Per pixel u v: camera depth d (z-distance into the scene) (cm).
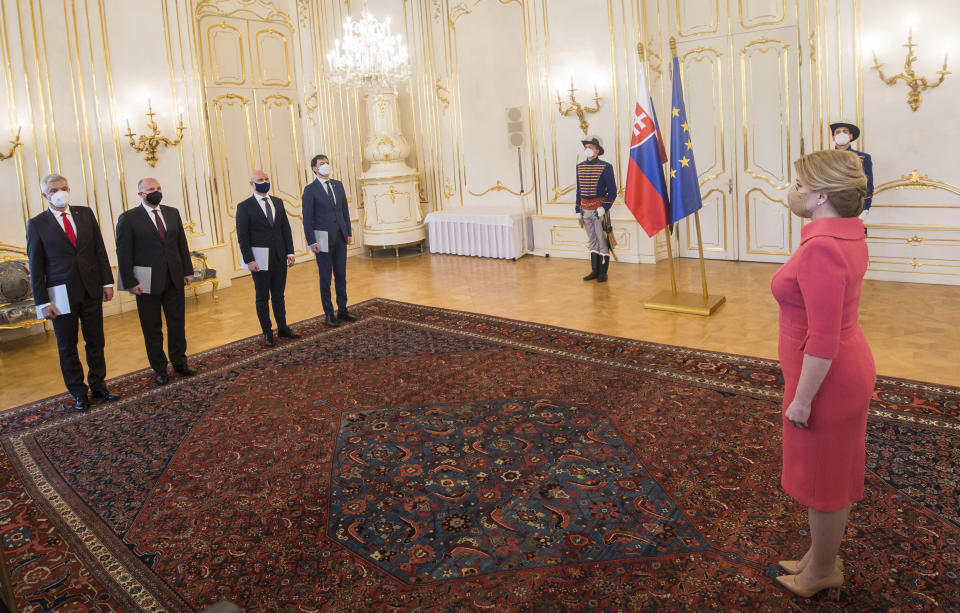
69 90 686
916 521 263
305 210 579
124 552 280
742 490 296
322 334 580
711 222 770
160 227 468
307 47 927
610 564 252
